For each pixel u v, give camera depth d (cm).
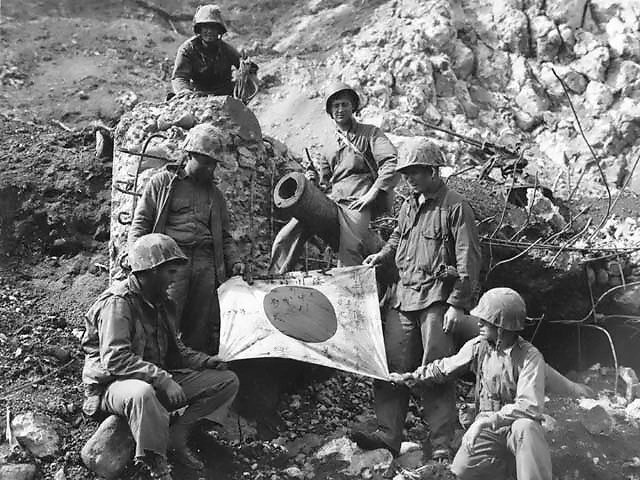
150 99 1280
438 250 759
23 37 1404
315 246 964
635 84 1347
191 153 776
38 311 902
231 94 1013
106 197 1031
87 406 696
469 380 922
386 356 771
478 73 1373
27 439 711
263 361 822
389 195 867
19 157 1059
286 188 841
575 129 1324
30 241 996
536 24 1396
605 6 1423
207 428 777
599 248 991
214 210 790
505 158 1137
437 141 1227
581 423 784
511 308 680
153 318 709
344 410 853
